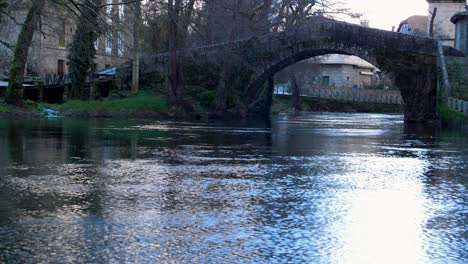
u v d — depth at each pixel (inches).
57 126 1067.3
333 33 1668.3
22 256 213.9
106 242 233.9
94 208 298.7
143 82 1916.8
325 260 216.2
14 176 407.5
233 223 270.7
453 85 1514.5
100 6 932.0
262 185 385.1
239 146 702.5
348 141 828.0
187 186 374.6
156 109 1669.5
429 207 319.0
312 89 3440.0
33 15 1375.5
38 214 282.7
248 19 1736.0
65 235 243.8
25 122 1197.1
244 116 1792.6
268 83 2028.8
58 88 2075.5
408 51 1565.0
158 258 213.9
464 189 383.6
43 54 2450.8
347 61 4281.5
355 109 3174.2
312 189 372.8
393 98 3353.8
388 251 229.8
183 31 1646.2
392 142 823.1
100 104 1654.8
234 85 1803.6
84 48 1856.5
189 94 1792.6
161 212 291.9
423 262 216.2
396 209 311.9
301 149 676.1
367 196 350.6
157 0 1430.9
